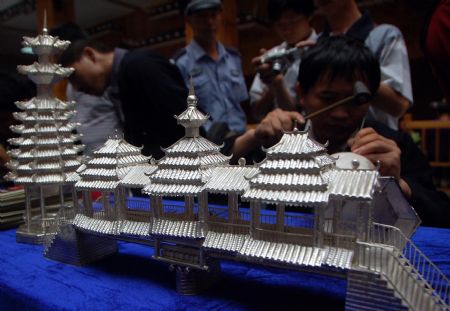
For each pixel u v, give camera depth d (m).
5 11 6.09
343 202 2.19
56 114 3.49
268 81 4.62
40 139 3.38
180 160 2.29
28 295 2.29
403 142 4.14
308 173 1.92
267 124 3.85
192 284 2.26
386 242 2.04
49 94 3.52
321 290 2.32
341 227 2.03
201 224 2.22
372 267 1.80
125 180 2.52
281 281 2.46
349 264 1.81
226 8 6.39
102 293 2.29
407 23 5.59
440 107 7.12
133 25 7.66
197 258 2.26
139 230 2.48
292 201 1.88
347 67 3.39
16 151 3.47
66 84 6.68
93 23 7.92
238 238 2.15
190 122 2.29
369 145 3.18
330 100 3.58
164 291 2.33
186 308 2.08
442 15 3.31
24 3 6.05
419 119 7.96
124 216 2.62
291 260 1.92
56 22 6.23
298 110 4.99
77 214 2.83
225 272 2.62
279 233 2.03
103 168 2.67
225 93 5.78
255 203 2.07
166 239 2.39
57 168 3.33
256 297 2.23
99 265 2.80
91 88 4.80
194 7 5.16
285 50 4.51
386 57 4.29
